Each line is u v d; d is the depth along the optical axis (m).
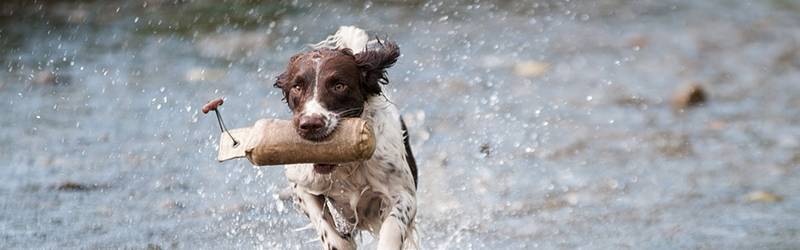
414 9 22.06
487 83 15.81
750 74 17.02
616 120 13.65
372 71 6.97
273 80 15.34
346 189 7.19
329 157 6.26
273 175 10.41
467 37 19.56
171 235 8.59
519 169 11.09
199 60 16.69
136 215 9.12
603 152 11.92
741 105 14.66
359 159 6.29
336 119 6.34
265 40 18.30
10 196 9.54
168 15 20.17
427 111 13.85
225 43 17.91
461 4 22.95
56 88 14.48
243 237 8.63
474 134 12.66
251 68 16.19
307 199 7.27
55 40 17.69
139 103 13.76
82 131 12.25
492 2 23.39
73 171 10.52
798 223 8.95
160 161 11.01
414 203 7.25
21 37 17.75
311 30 19.38
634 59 18.14
